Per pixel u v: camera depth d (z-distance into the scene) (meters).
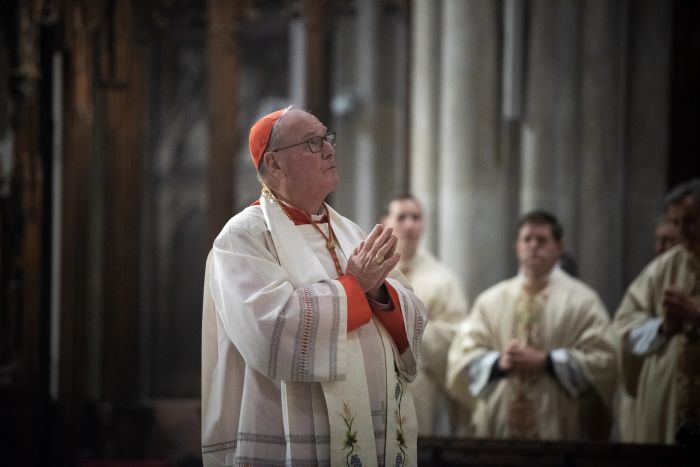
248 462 5.79
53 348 15.39
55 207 15.48
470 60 14.53
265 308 5.69
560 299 10.69
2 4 13.61
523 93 14.76
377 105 21.00
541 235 10.74
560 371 10.05
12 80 13.59
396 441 5.92
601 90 14.85
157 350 26.89
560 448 9.16
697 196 9.91
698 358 9.47
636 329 9.99
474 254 14.34
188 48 29.73
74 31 14.91
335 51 21.47
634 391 10.12
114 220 16.11
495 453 9.38
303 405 5.80
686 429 6.84
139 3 16.59
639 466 8.91
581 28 14.96
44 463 14.09
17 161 13.59
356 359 5.86
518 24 14.72
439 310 11.73
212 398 6.15
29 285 13.52
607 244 14.78
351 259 5.95
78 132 15.12
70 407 14.57
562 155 14.85
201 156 29.95
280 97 30.25
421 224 11.98
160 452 16.53
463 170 14.43
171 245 29.73
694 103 14.77
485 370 10.48
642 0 15.08
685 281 9.93
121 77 16.23
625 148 15.11
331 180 6.20
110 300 16.02
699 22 14.77
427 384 11.41
